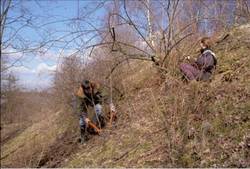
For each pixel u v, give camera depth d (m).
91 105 8.92
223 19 9.51
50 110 13.65
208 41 7.92
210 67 7.62
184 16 9.11
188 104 6.63
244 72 7.51
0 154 13.57
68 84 10.04
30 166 9.41
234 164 5.32
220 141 5.84
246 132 5.76
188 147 5.98
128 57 8.96
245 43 8.75
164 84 7.88
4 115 23.52
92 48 8.31
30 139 12.81
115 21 8.45
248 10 9.85
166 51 8.58
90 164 7.43
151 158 6.34
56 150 9.54
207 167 5.49
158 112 6.93
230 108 6.48
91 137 8.75
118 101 9.20
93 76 9.50
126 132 7.77
